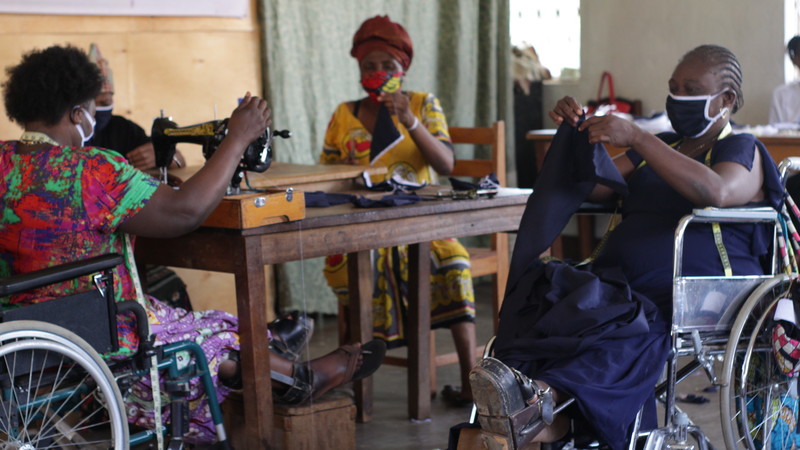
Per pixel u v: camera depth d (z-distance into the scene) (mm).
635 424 2303
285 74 4691
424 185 3404
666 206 2580
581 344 2279
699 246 2506
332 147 3852
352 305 3260
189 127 2744
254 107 2541
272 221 2602
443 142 3699
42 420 2346
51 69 2365
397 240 2887
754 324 2516
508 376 2125
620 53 5855
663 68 5664
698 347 2404
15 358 2117
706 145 2625
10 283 2053
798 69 4469
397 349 4504
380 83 3602
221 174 2445
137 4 4223
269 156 2672
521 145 5965
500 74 5586
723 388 2379
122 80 4234
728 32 5395
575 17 6129
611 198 2779
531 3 6035
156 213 2359
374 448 3158
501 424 2123
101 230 2344
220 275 4555
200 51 4469
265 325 2629
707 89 2557
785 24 5172
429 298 3357
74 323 2219
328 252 2727
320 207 2943
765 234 2557
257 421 2627
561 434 2355
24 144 2377
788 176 2891
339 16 4875
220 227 2576
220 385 2664
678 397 3504
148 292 3432
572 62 6203
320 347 4469
